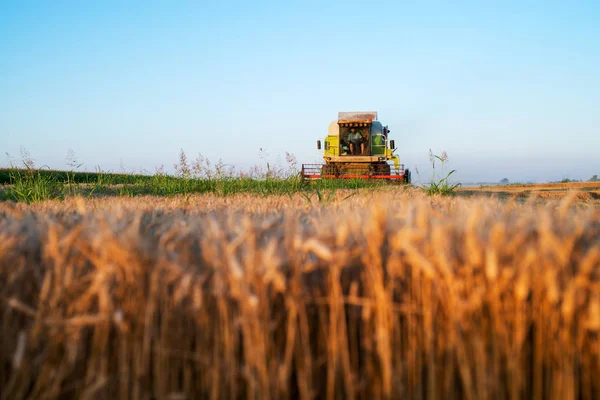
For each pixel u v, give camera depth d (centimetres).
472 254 134
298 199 527
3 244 152
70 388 150
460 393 152
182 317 151
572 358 139
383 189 944
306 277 157
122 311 145
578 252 136
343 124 2188
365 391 153
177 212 345
